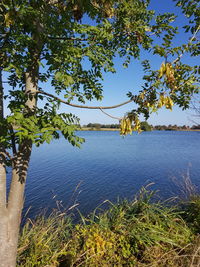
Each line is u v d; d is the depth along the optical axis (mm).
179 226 3918
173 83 1933
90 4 2162
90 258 3061
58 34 2154
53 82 2793
